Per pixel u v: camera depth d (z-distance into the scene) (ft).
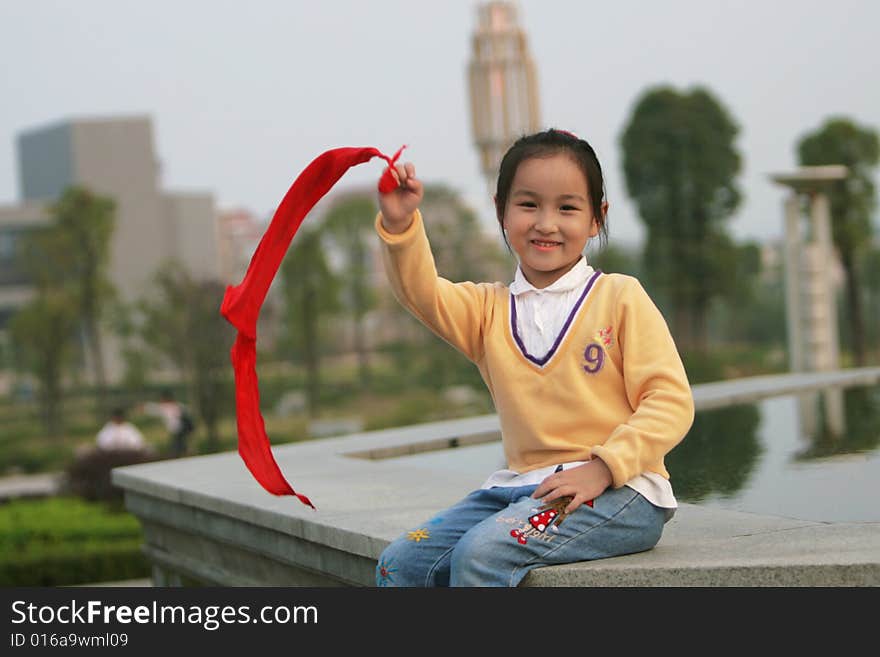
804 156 72.33
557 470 8.01
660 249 82.84
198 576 14.12
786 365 89.71
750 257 88.69
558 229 8.13
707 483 12.47
